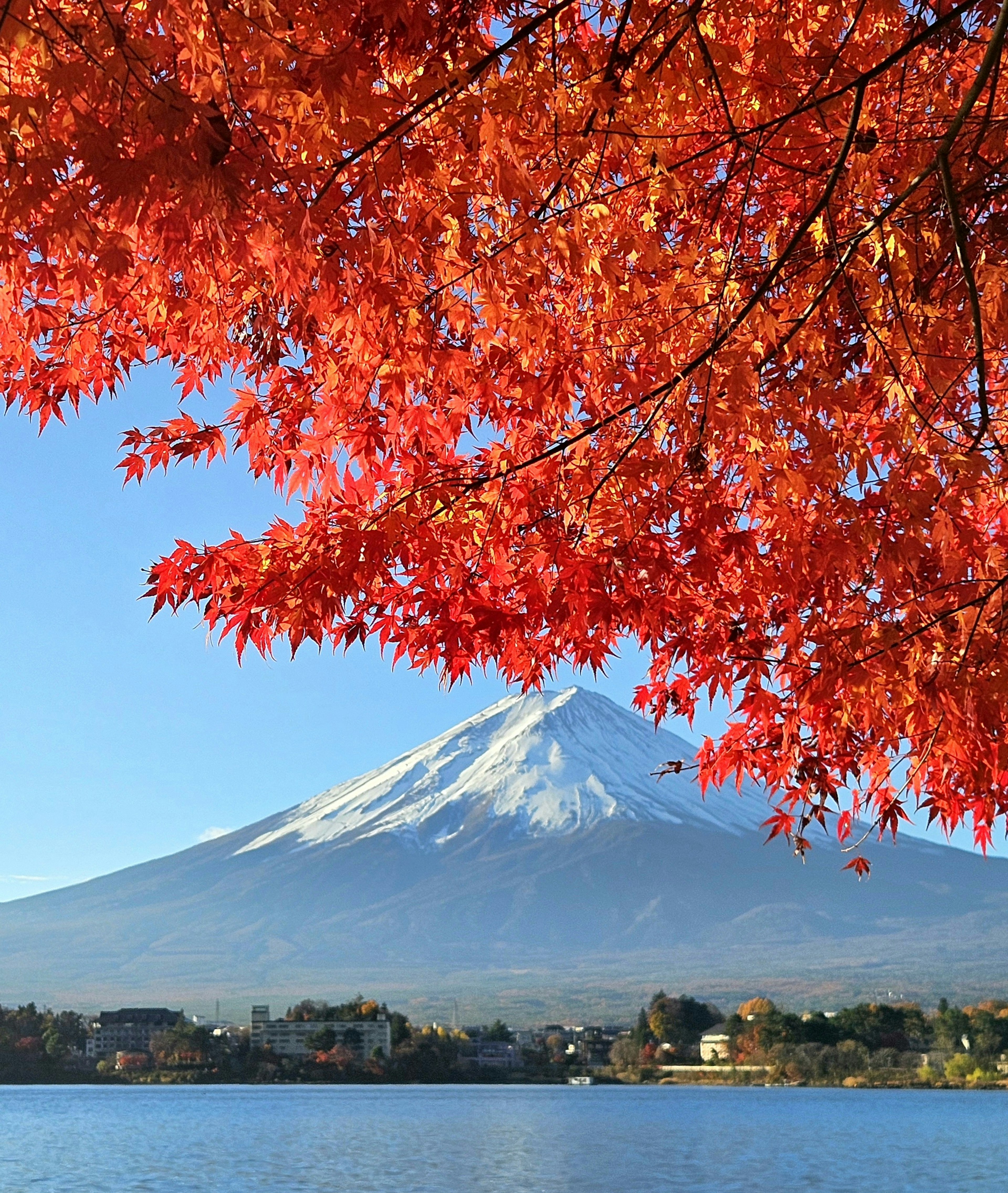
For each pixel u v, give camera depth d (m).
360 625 5.68
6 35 3.05
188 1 3.30
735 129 4.32
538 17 4.09
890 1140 90.00
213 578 5.14
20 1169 67.19
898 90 4.75
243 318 5.49
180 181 3.21
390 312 4.62
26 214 3.33
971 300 4.18
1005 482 4.66
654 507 5.15
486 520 5.39
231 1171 66.56
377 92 4.49
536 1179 62.62
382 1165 69.88
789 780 6.71
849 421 5.25
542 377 5.20
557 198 4.78
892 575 4.65
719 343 4.39
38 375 5.78
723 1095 185.12
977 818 6.60
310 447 5.56
